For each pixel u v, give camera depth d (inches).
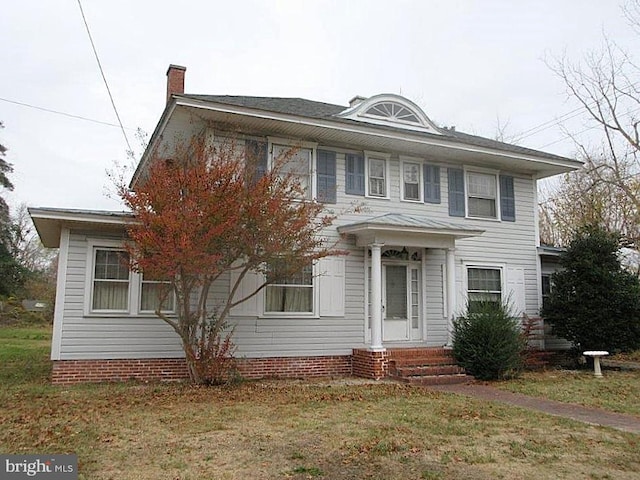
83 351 447.2
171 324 422.3
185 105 457.4
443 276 597.9
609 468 217.9
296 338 512.7
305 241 425.1
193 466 212.7
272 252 401.4
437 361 513.0
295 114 498.3
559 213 1127.6
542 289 685.9
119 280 468.4
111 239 466.9
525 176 672.4
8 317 1428.4
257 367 493.0
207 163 410.9
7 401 352.8
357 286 548.1
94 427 275.0
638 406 364.2
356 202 560.7
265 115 488.4
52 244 617.0
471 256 617.3
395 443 250.1
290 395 387.2
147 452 230.8
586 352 547.8
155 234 372.2
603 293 586.2
